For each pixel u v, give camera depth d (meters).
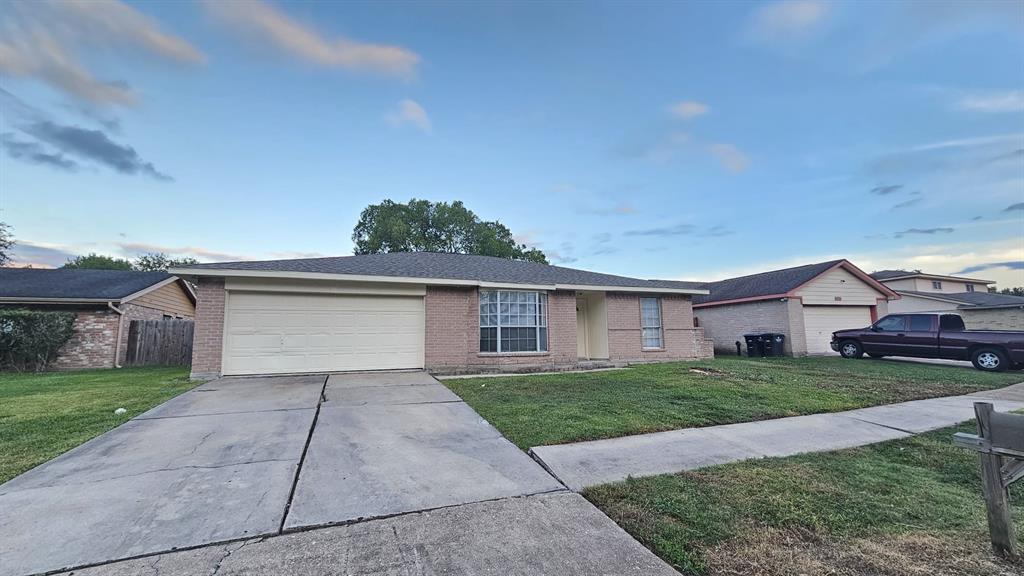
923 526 3.11
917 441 5.36
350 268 11.04
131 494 3.41
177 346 14.53
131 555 2.52
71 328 13.03
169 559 2.48
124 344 14.08
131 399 7.23
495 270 13.24
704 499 3.51
